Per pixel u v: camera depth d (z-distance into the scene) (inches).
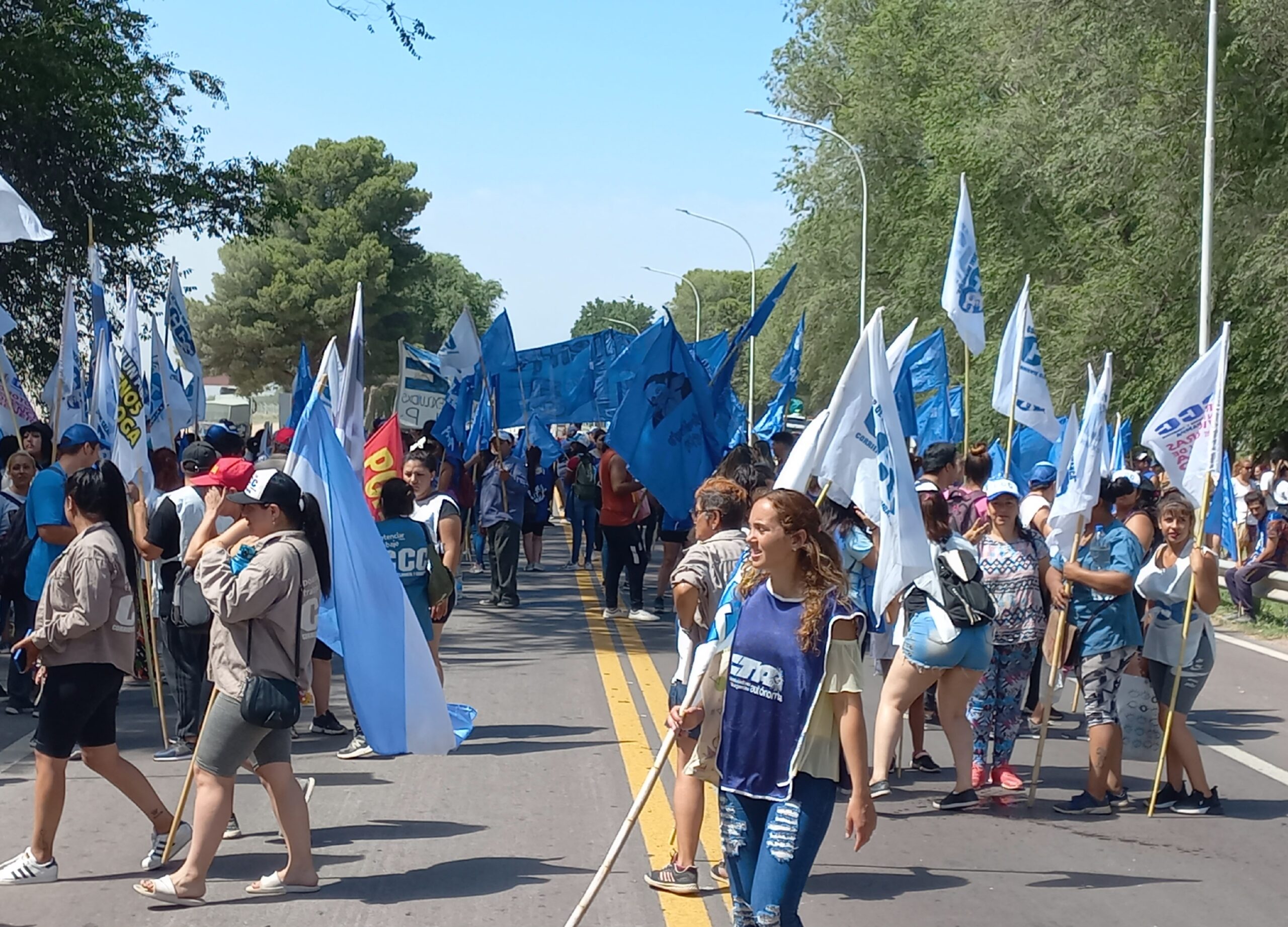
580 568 858.1
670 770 324.5
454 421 771.4
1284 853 270.8
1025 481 594.6
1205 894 244.2
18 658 254.1
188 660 327.6
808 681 174.4
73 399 469.4
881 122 1435.8
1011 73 1061.1
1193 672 300.2
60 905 226.5
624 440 372.5
